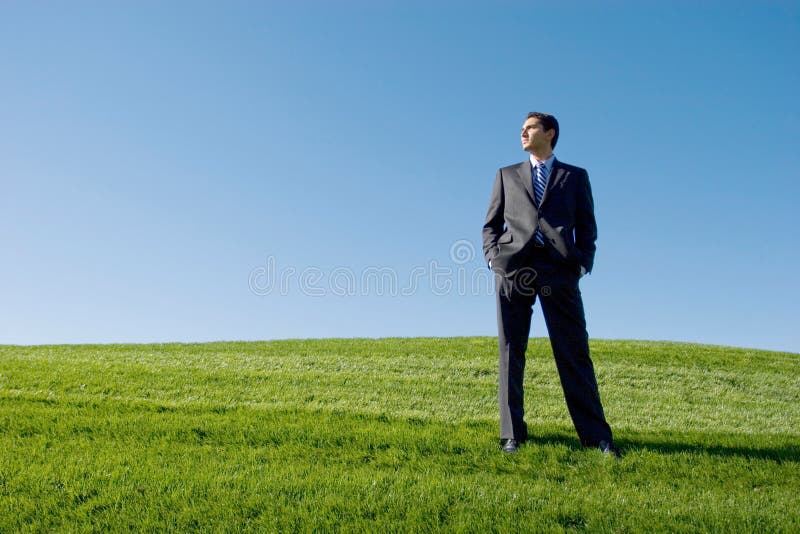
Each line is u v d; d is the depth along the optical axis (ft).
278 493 14.05
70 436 19.88
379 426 21.50
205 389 29.81
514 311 17.66
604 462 16.56
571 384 17.66
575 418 17.87
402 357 42.68
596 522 12.46
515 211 17.16
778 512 13.33
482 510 13.05
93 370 33.50
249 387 30.63
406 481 15.06
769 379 41.60
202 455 17.54
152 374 32.96
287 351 44.68
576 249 16.62
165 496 13.88
